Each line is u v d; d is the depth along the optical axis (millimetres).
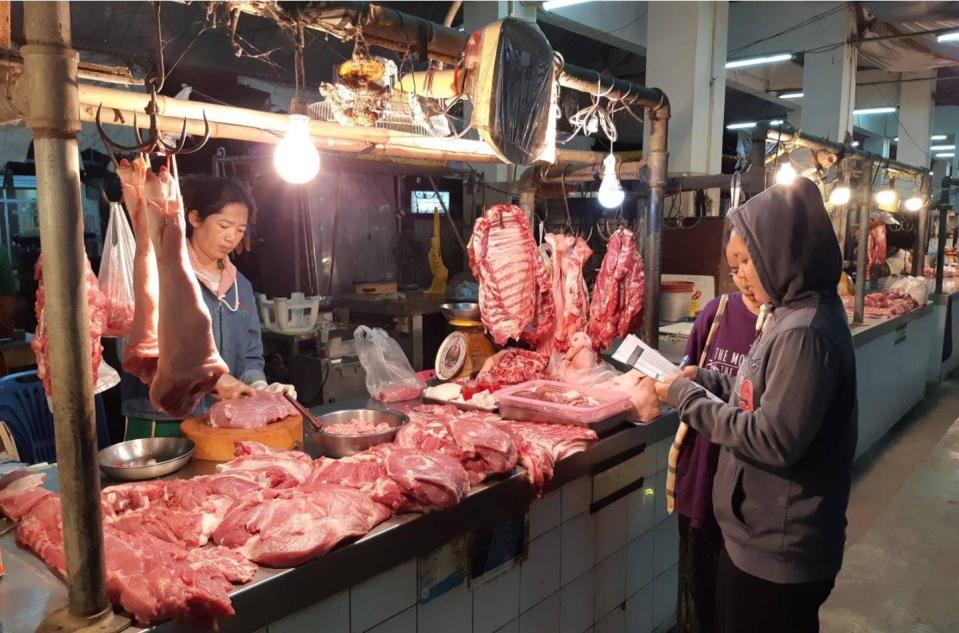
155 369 1934
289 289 5840
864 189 5965
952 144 19531
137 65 4949
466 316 3543
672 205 6000
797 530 1999
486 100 2441
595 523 2834
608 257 3477
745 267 2104
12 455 2463
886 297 7195
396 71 2725
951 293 8859
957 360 9805
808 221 1961
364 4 2229
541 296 3309
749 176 4113
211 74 5875
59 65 1292
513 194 5035
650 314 3719
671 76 7254
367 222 6227
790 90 12977
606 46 10344
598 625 2938
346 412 2762
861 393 5742
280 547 1703
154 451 2410
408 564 2049
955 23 7762
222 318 3023
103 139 1719
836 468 2010
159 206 1795
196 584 1532
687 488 2611
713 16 7293
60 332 1360
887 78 13289
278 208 5746
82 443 1405
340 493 1974
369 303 5645
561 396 2977
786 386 1901
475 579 2287
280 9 2092
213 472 2320
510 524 2391
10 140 5273
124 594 1479
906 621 3557
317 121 2400
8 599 1570
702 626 2744
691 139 7203
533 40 2549
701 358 2752
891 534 4430
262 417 2504
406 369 3297
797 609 2041
